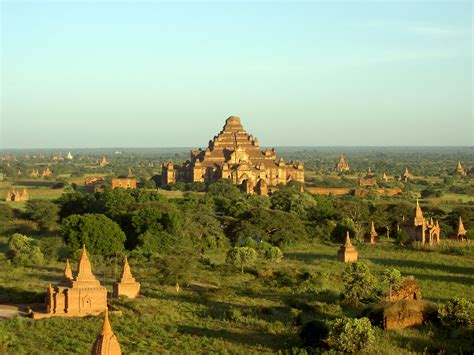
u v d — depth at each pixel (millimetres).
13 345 69188
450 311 75750
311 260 129375
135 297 94188
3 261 118562
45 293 90812
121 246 130125
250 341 73062
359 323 68062
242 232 152750
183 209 166875
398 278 91125
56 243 129750
